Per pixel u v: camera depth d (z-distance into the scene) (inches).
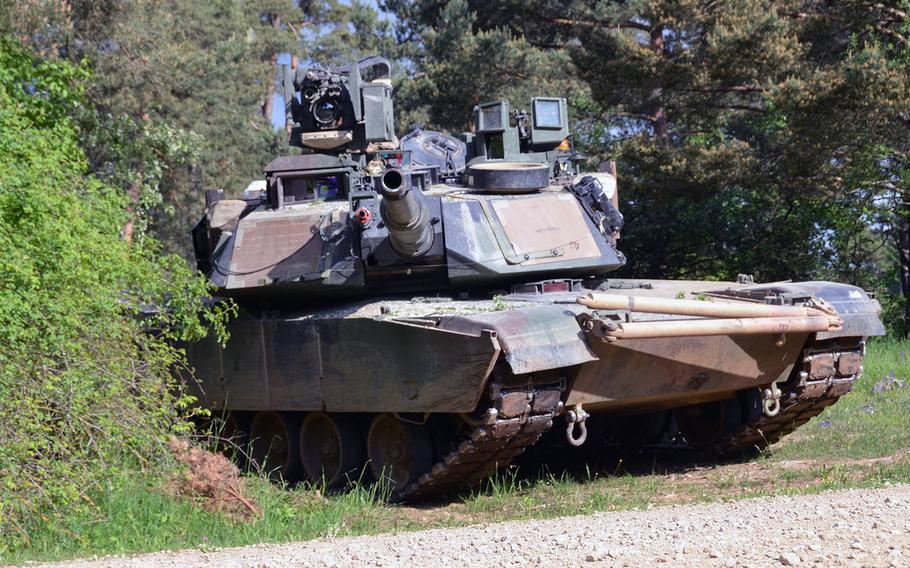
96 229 770.2
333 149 1048.2
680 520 593.6
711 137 2351.1
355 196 929.5
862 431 1061.1
